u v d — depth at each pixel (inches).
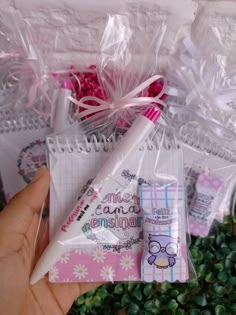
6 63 8.3
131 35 7.8
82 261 7.1
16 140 8.3
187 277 7.1
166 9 7.4
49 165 7.1
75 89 8.4
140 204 7.0
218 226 8.7
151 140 7.2
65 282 7.2
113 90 7.8
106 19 7.6
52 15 7.6
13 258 6.8
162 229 6.9
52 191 7.1
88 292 8.5
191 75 8.0
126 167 7.1
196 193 8.1
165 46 8.0
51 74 8.3
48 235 7.4
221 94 8.1
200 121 8.1
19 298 6.9
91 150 7.2
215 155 8.2
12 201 6.7
